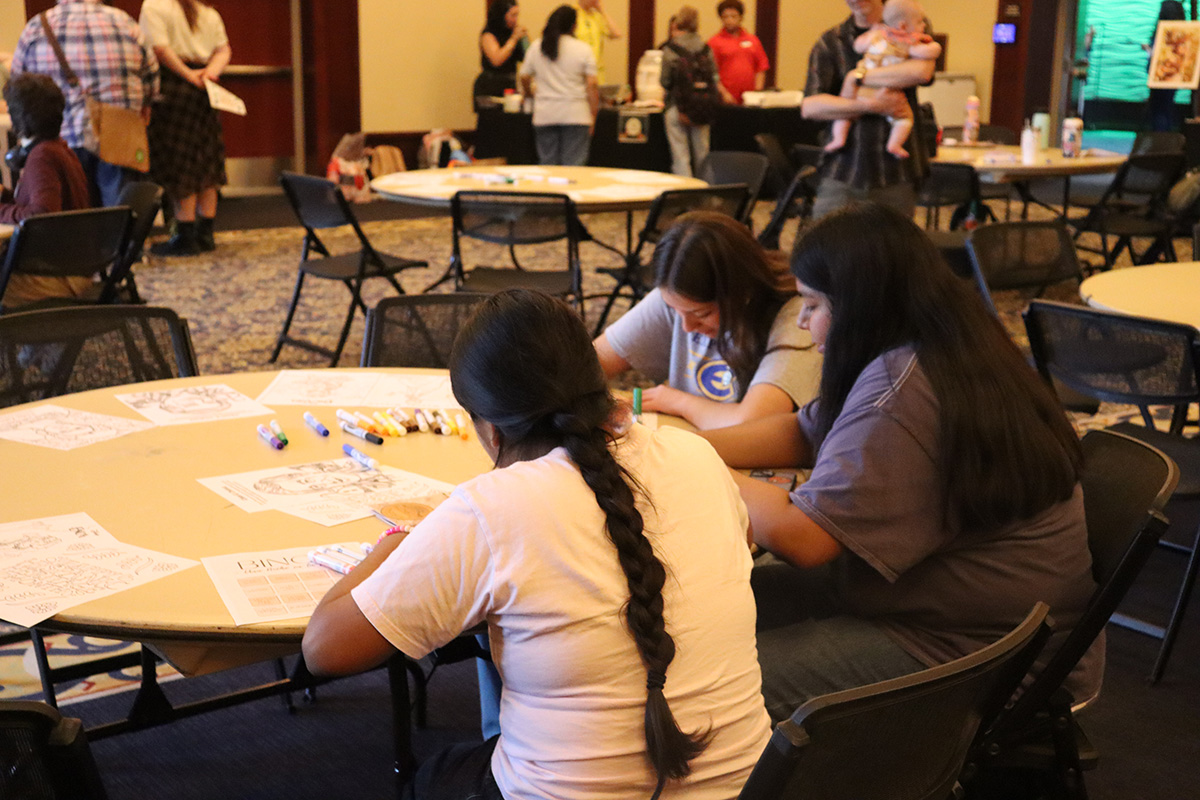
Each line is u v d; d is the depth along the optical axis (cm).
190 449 204
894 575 165
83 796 106
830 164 591
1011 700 180
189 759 245
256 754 248
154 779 238
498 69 1070
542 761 124
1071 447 169
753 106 1048
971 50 1373
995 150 780
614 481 124
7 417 219
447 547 122
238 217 941
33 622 140
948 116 1341
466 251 809
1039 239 417
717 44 1101
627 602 122
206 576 153
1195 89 1058
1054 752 178
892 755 121
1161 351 284
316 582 152
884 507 163
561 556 122
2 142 705
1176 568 343
